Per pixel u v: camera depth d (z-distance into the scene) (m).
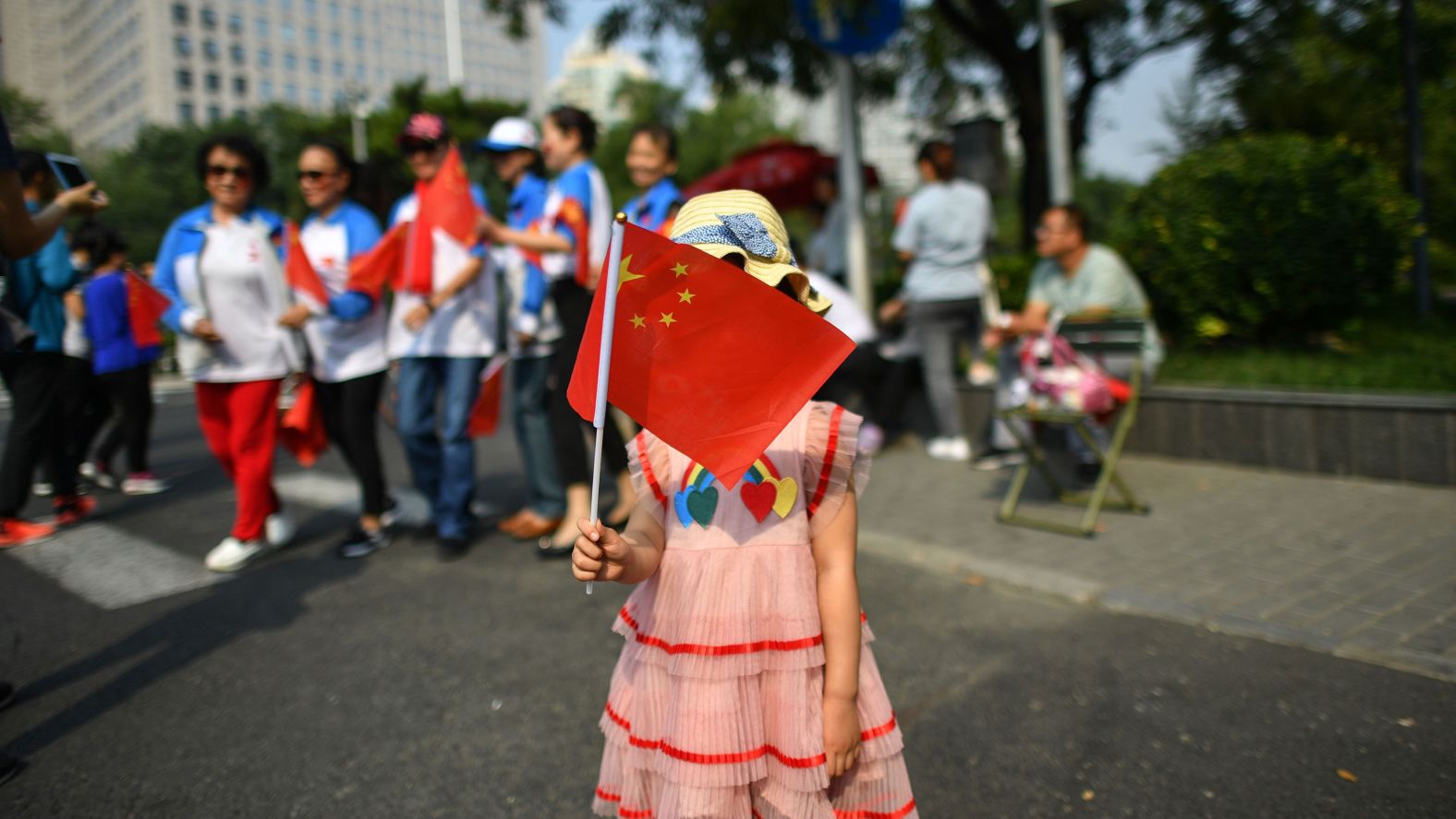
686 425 1.53
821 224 8.82
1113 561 4.11
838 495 1.70
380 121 37.59
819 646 1.67
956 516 5.01
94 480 6.83
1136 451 6.09
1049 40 6.90
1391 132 12.34
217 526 5.58
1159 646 3.29
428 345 4.63
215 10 120.56
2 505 5.21
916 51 13.96
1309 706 2.80
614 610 3.91
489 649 3.55
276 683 3.32
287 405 4.76
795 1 7.43
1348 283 6.63
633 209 4.65
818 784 1.61
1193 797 2.40
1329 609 3.42
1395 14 11.39
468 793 2.58
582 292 4.46
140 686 3.33
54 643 3.76
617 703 1.80
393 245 4.59
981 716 2.89
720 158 50.97
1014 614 3.68
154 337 4.75
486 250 4.59
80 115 132.62
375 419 4.88
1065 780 2.51
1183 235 6.93
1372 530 4.25
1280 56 12.23
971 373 7.21
